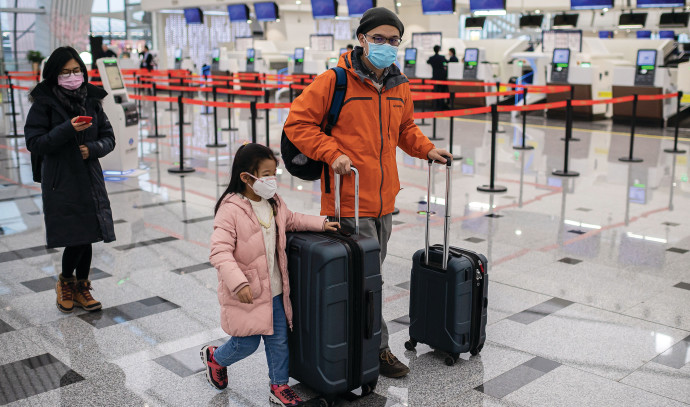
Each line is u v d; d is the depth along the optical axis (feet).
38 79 35.68
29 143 10.88
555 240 16.84
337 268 8.03
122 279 13.70
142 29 110.52
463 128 40.73
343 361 8.34
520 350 10.46
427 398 8.95
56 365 9.91
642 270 14.47
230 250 8.00
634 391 9.14
